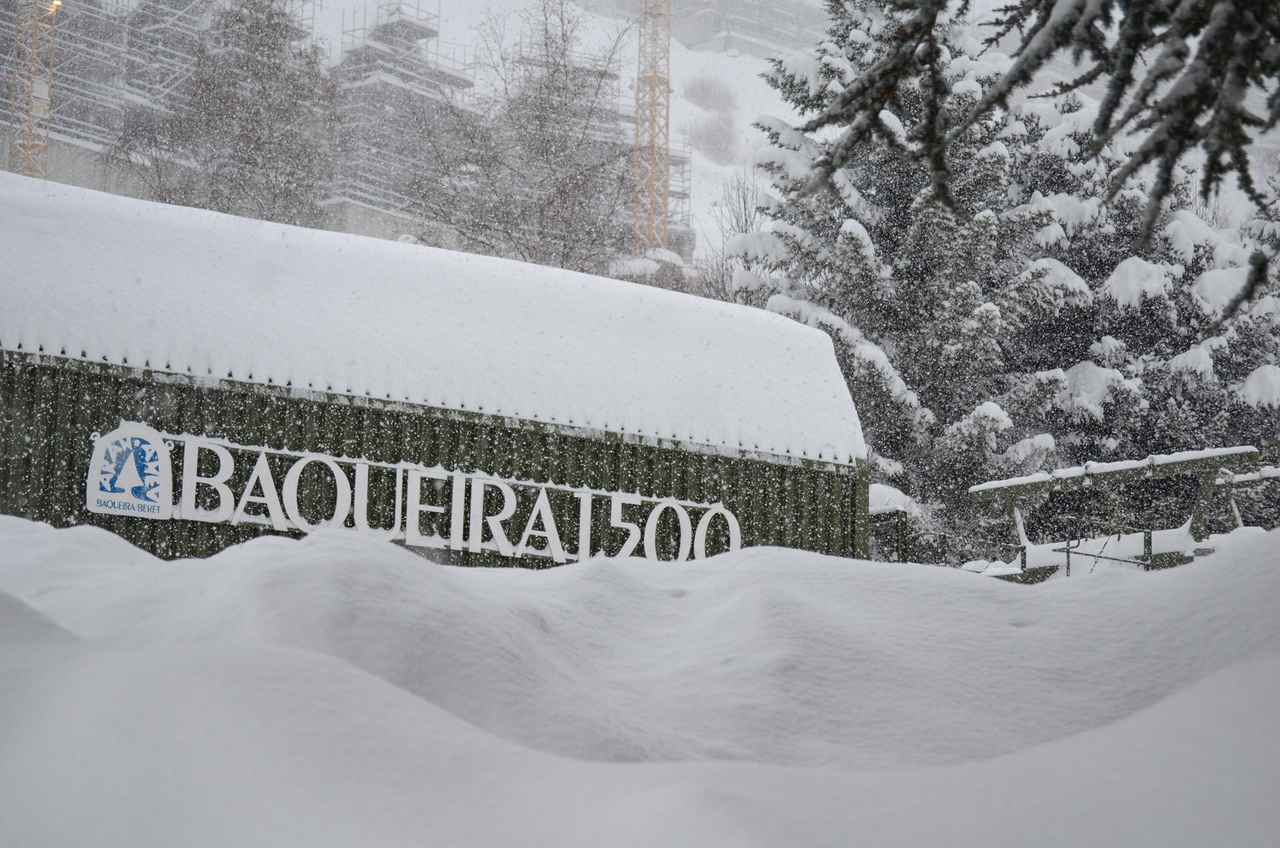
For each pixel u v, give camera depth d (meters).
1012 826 1.69
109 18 56.19
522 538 11.27
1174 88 3.44
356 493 10.79
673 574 5.42
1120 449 27.72
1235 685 1.96
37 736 2.45
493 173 28.86
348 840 1.84
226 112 34.81
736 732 3.27
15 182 11.53
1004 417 24.14
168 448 10.30
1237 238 31.41
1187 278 28.81
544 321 12.28
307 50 39.50
